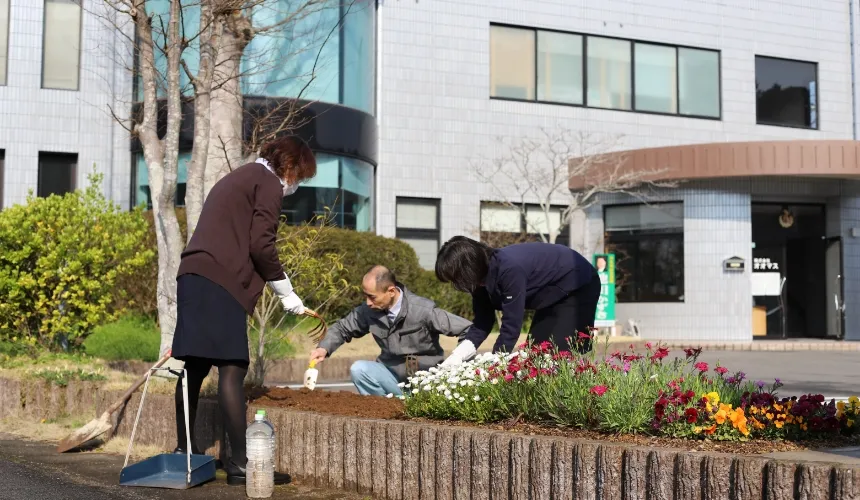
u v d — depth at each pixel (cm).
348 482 442
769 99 2041
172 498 415
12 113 1465
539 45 1847
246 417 481
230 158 761
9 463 509
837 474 285
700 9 1980
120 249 945
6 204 1457
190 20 1167
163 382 641
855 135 2098
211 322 435
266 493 426
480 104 1778
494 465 377
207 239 445
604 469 340
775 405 378
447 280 508
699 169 1628
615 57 1911
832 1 2097
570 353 477
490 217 1791
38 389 687
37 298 915
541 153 1820
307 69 1372
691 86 1972
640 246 1741
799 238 1811
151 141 721
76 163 1509
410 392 505
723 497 308
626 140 1900
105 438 592
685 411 367
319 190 1491
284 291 473
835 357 1402
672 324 1688
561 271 532
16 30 1472
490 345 1243
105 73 1511
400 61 1712
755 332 1786
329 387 969
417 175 1716
